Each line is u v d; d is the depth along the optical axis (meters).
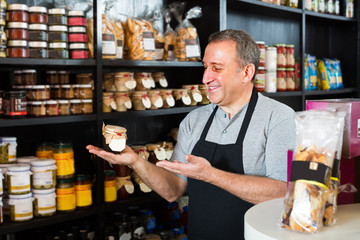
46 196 1.94
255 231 0.92
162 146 2.48
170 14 2.59
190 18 2.67
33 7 1.89
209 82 1.62
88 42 2.14
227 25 3.07
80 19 2.02
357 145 1.15
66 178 2.02
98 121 2.08
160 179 1.68
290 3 3.16
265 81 2.93
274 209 1.07
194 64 2.48
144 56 2.29
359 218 1.01
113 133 1.57
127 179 2.26
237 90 1.64
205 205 1.63
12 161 1.95
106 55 2.13
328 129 0.94
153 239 2.37
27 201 1.88
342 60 3.94
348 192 1.15
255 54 1.64
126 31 2.29
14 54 1.82
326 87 3.52
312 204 0.90
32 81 1.99
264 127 1.61
